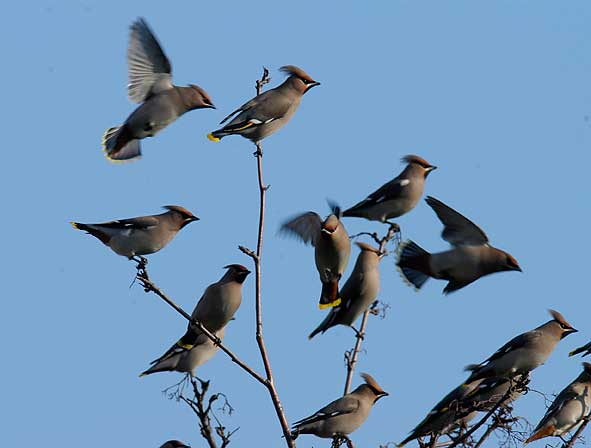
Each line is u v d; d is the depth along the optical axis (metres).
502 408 11.69
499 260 13.34
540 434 15.39
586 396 15.45
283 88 15.09
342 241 13.65
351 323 13.98
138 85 13.12
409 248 13.86
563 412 15.34
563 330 14.13
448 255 13.47
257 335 11.70
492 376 14.00
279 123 14.83
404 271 13.83
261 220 12.05
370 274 13.84
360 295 13.84
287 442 11.38
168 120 13.16
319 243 13.67
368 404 14.26
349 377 12.62
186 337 14.20
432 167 14.87
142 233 12.96
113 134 13.23
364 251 14.03
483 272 13.44
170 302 12.25
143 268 12.91
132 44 12.89
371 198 14.64
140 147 13.38
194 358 14.36
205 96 13.37
